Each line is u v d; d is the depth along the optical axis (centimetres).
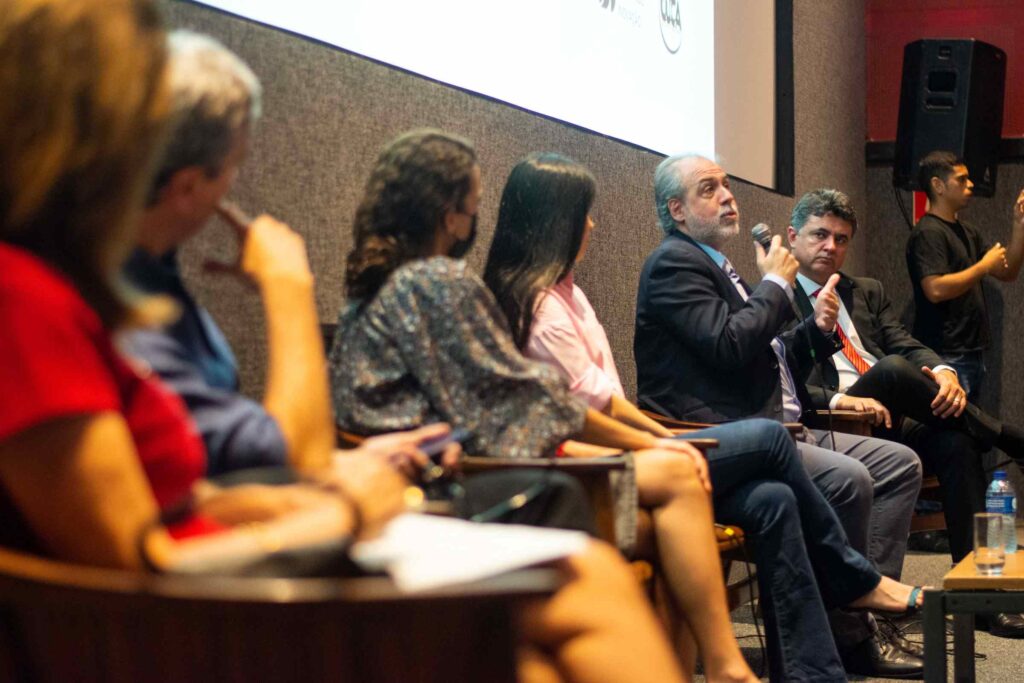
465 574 84
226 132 126
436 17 289
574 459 189
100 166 89
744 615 389
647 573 206
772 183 528
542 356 249
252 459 123
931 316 554
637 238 389
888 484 352
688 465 210
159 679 80
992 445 401
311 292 148
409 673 83
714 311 299
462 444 190
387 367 193
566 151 344
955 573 219
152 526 83
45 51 87
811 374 416
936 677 213
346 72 251
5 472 83
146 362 120
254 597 74
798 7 550
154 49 91
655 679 110
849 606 258
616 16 383
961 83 592
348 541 86
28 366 83
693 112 443
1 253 87
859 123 641
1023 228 571
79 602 74
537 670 111
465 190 207
